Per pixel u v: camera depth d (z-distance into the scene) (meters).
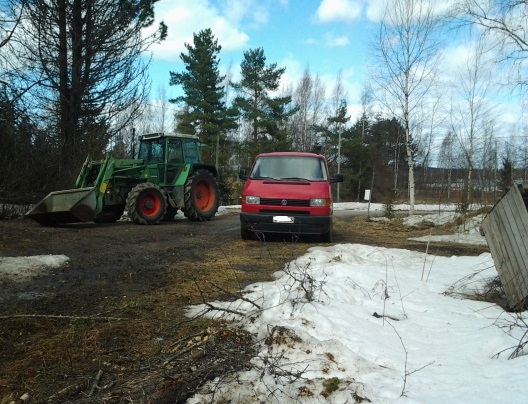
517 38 11.83
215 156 34.12
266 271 5.89
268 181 8.50
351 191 43.34
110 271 5.70
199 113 33.88
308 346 2.97
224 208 18.78
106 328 3.65
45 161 12.28
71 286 4.95
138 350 3.27
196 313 4.09
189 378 2.70
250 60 36.28
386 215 16.75
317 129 44.09
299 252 7.30
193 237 8.95
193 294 4.75
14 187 11.50
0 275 5.15
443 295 4.85
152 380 2.73
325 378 2.64
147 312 4.13
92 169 11.22
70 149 13.55
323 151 43.38
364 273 5.23
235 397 2.50
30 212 9.59
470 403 2.30
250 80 36.25
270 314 3.71
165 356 3.09
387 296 4.54
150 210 11.01
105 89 14.98
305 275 4.25
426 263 6.61
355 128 44.53
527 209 4.33
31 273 5.38
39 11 13.03
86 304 4.32
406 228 12.65
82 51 14.20
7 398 2.57
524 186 4.39
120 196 11.23
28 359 3.08
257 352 2.97
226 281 5.32
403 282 5.18
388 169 48.09
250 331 3.46
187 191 12.03
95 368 2.96
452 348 3.20
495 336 3.24
